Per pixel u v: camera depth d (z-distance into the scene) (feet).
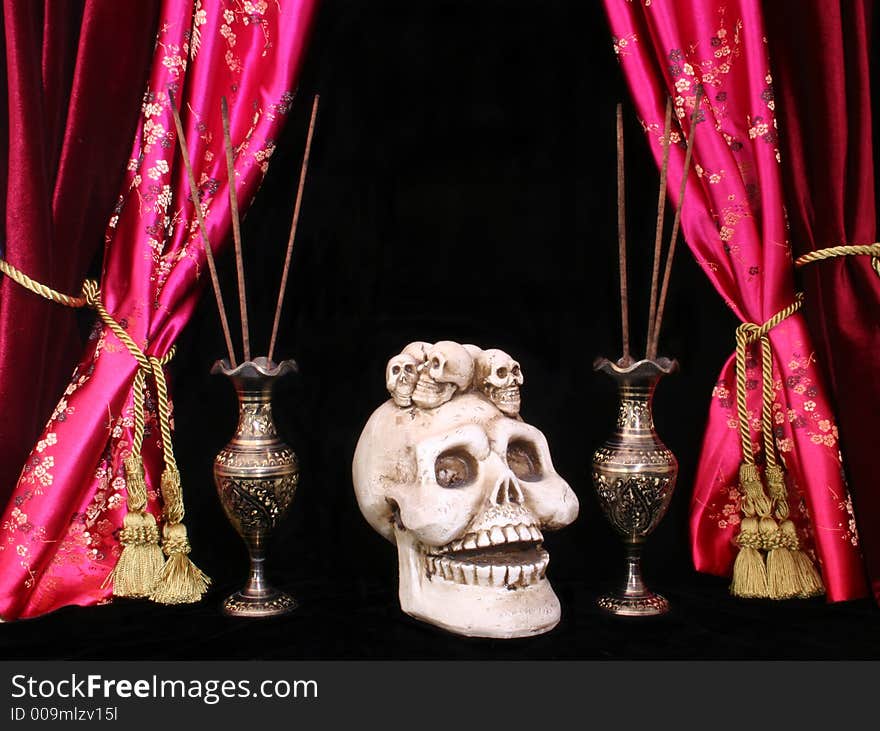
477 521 4.95
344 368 5.38
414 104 5.34
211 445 5.36
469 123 5.35
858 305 5.16
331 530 5.39
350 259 5.37
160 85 5.12
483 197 5.37
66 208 5.12
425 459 4.97
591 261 5.37
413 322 5.39
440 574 4.99
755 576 5.13
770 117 5.14
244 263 5.34
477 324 5.39
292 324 5.37
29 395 5.11
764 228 5.14
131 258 5.13
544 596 4.99
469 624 4.94
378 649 4.91
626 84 5.19
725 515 5.25
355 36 5.32
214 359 5.35
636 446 5.06
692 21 5.15
